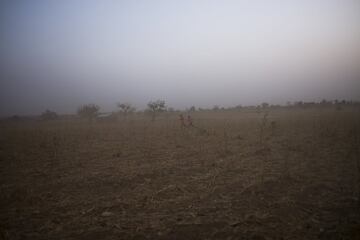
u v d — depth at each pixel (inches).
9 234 221.5
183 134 844.0
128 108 1910.7
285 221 230.8
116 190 331.6
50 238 214.8
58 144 705.6
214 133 837.2
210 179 362.9
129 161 490.0
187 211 259.0
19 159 524.7
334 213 243.8
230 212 253.4
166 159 497.0
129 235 215.3
